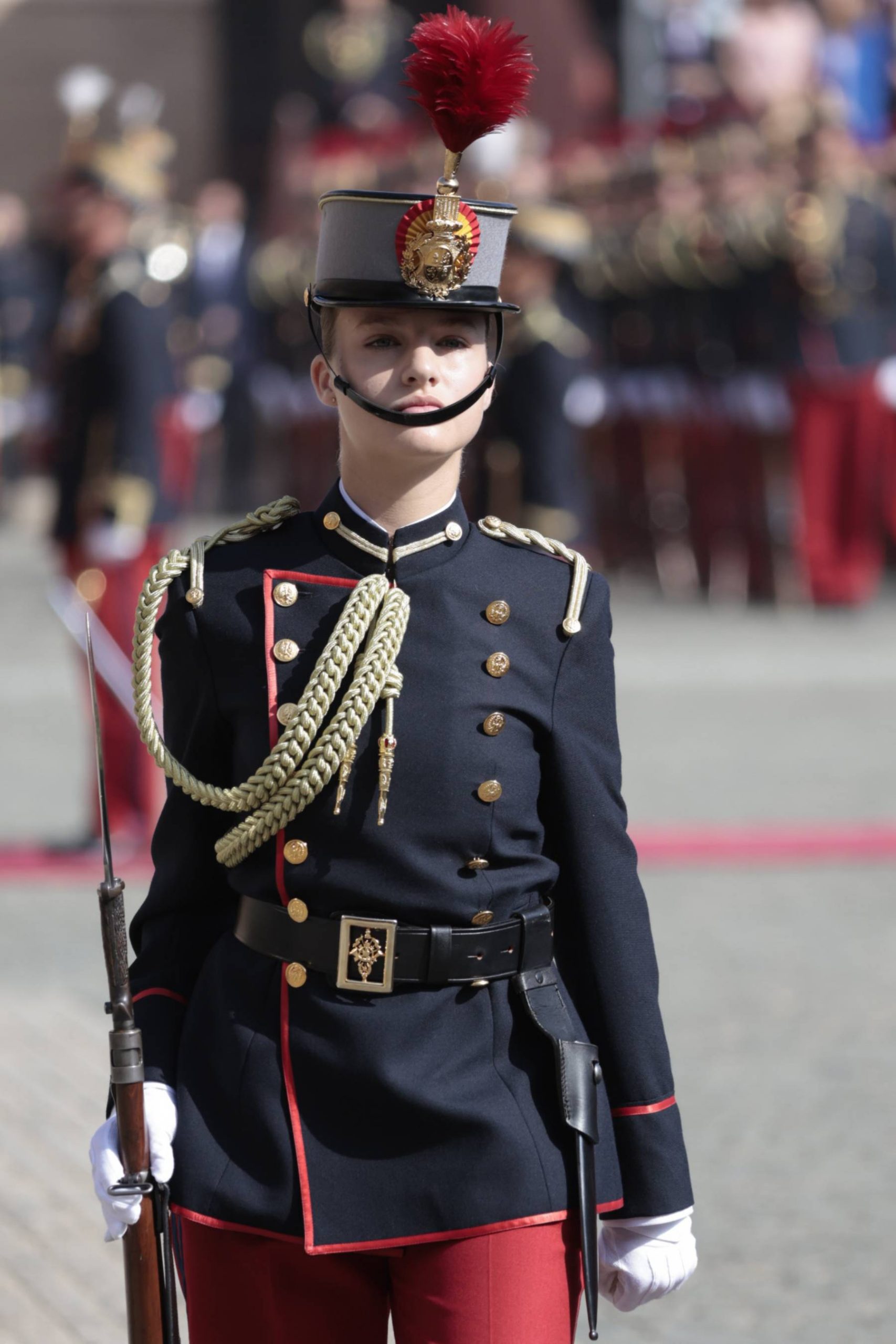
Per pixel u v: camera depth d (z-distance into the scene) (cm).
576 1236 945
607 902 981
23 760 3366
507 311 953
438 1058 932
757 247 4569
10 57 9200
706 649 4294
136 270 2714
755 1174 1761
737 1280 1567
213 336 6084
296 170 5794
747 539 4862
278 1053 941
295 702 955
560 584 993
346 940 936
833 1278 1569
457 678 955
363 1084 927
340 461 995
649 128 5047
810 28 4762
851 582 4756
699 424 4850
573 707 982
